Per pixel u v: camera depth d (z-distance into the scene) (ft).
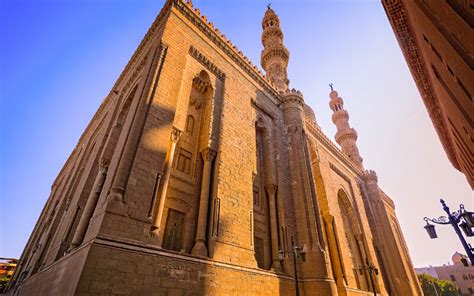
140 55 75.46
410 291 110.32
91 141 95.09
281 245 60.80
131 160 40.06
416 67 41.34
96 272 29.68
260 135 79.46
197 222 48.93
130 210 36.52
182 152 54.65
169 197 47.09
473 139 28.40
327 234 86.48
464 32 15.35
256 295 46.75
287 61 133.90
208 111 62.59
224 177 54.29
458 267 305.53
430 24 21.33
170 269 36.86
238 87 74.18
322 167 102.17
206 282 40.24
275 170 74.23
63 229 58.29
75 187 77.82
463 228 37.11
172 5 64.03
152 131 44.50
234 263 46.32
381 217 135.03
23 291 63.46
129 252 33.55
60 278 35.86
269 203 67.87
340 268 79.36
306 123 104.73
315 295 55.67
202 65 66.28
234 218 51.39
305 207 69.46
